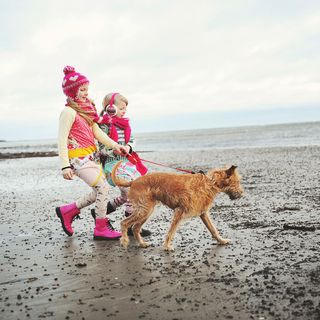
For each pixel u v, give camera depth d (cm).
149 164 2209
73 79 628
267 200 905
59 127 627
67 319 357
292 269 453
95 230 650
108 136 668
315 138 4659
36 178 1798
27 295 419
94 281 452
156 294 404
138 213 586
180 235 652
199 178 582
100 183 636
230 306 365
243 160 2108
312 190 997
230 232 650
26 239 673
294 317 335
